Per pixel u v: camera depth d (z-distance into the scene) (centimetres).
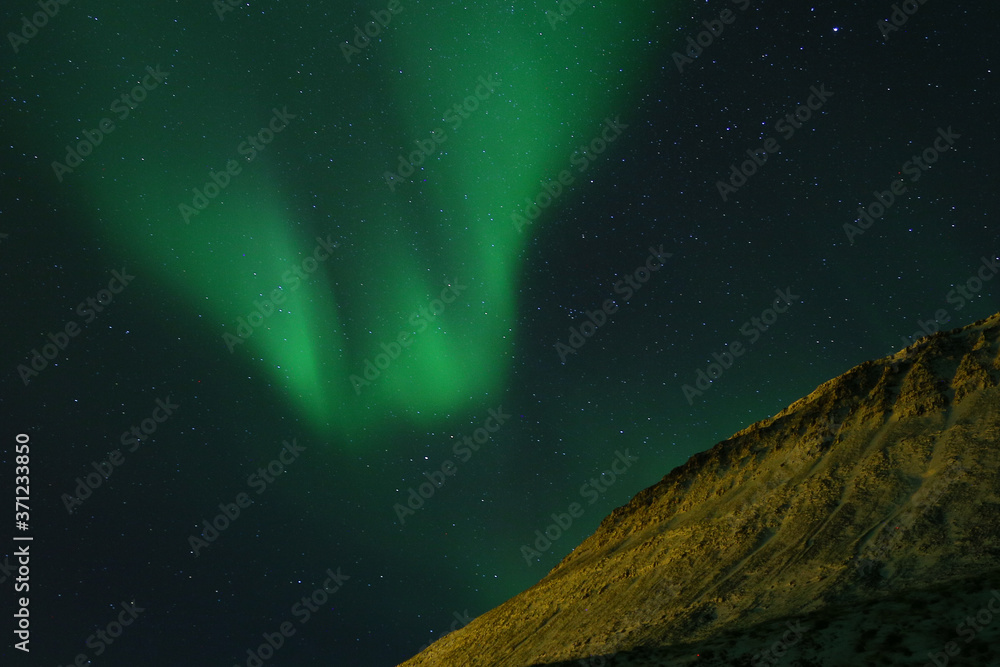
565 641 4097
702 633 3017
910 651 1858
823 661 1988
